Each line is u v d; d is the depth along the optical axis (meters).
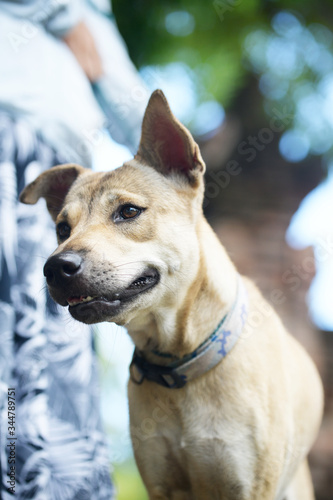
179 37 1.59
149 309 0.91
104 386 1.73
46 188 0.96
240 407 0.91
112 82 1.07
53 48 0.99
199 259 0.92
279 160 1.58
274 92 1.62
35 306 0.92
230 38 1.57
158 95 0.92
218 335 0.92
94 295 0.86
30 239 0.94
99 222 0.90
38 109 0.95
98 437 0.97
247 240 1.48
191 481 0.94
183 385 0.92
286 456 0.95
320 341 1.53
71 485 0.92
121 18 1.60
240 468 0.91
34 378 0.90
